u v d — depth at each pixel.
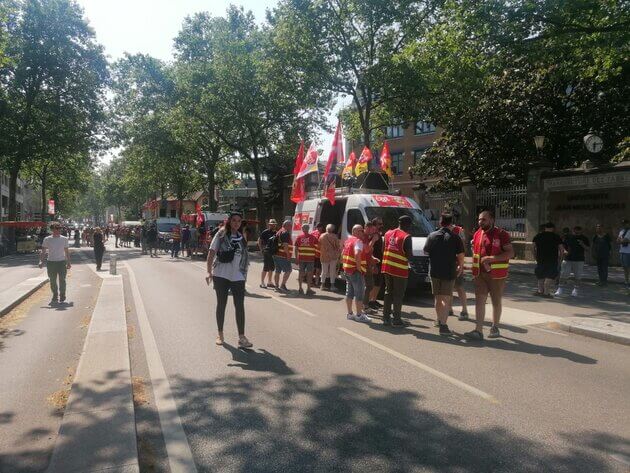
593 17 13.12
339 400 4.73
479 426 4.13
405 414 4.39
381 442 3.84
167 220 33.62
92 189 106.62
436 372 5.60
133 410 4.32
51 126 34.81
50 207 58.88
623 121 21.81
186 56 35.84
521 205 21.69
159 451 3.72
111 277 15.68
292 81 24.73
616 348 6.72
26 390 5.11
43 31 33.47
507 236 7.19
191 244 25.62
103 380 5.13
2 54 19.59
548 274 11.66
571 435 3.96
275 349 6.61
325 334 7.50
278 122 33.12
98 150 37.88
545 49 14.23
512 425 4.15
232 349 6.61
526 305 10.53
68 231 69.62
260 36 32.00
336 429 4.08
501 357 6.25
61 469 3.31
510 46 14.21
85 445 3.66
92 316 8.62
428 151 26.80
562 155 23.86
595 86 21.53
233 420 4.27
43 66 33.38
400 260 7.98
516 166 24.58
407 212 12.50
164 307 9.98
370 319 8.59
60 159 38.94
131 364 5.94
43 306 10.41
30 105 34.03
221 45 31.59
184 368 5.77
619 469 3.42
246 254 6.86
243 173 42.44
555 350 6.61
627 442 3.84
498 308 7.30
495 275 7.14
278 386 5.12
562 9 12.56
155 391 5.00
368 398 4.78
